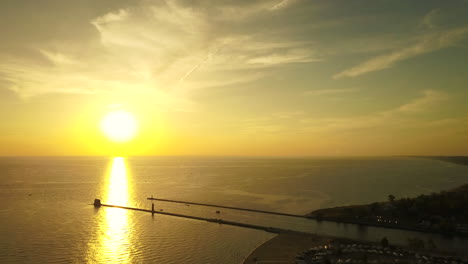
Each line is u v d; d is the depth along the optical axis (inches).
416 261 3885.3
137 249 4667.8
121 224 6171.3
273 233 5531.5
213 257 4355.3
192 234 5472.4
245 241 5064.0
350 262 3816.4
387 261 3855.8
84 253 4471.0
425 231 5561.0
